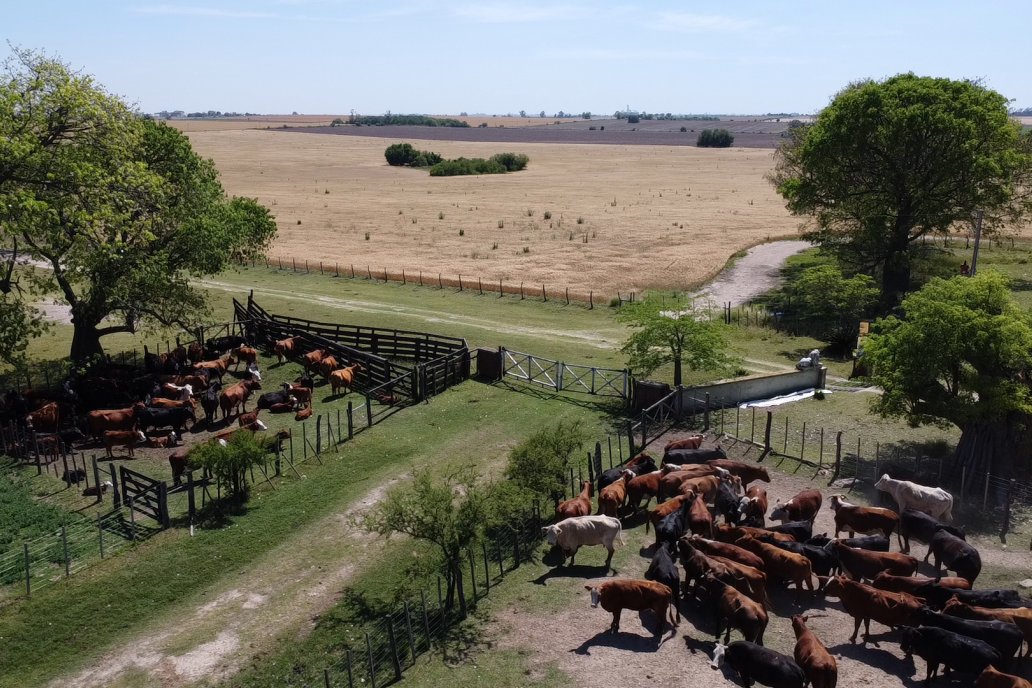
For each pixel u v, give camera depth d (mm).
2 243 34125
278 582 20750
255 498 25062
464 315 49188
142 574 20891
